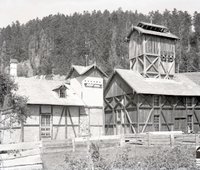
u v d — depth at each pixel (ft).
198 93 130.11
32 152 66.80
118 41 375.86
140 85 123.13
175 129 126.21
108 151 86.02
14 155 64.39
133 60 139.95
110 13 509.76
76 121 127.34
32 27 517.96
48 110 120.06
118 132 132.36
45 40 453.99
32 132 115.14
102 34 392.47
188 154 62.18
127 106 127.75
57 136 120.98
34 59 438.81
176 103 127.65
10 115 85.51
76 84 139.95
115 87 135.44
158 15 455.63
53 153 83.71
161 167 53.78
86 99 136.36
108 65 329.11
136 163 54.70
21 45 478.18
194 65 275.39
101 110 139.33
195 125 130.52
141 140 99.60
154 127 122.62
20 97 86.79
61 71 367.45
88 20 455.22
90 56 373.61
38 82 131.95
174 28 393.09
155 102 124.36
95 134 135.74
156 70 134.10
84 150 88.07
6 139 109.50
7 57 446.60
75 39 417.08
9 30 520.83
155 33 134.00
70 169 54.70
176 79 139.23
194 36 380.78
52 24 483.92
